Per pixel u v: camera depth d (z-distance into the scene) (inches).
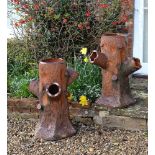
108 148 110.5
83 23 150.0
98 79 134.7
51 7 150.4
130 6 149.0
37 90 115.2
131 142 113.5
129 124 120.6
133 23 150.6
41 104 114.4
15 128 123.5
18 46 153.9
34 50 152.3
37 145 112.8
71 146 111.9
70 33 151.4
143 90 137.9
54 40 154.1
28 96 131.0
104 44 122.1
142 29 150.5
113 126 122.3
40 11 151.2
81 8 152.0
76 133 118.3
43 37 152.5
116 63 121.0
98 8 151.0
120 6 150.1
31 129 122.7
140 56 151.9
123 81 122.6
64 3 151.8
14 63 152.5
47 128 114.7
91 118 124.4
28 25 153.2
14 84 135.9
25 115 129.3
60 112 114.3
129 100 123.8
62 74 112.3
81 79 131.9
